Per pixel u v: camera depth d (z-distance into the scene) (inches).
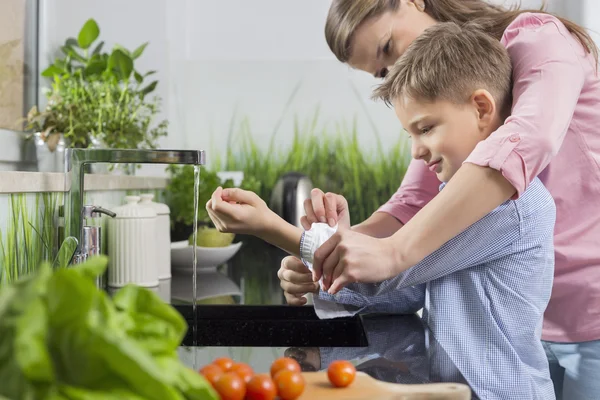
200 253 88.4
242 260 103.0
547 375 38.7
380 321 48.1
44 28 80.8
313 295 51.4
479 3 58.2
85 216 44.0
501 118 44.0
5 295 16.6
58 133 65.8
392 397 24.8
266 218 44.1
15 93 70.7
